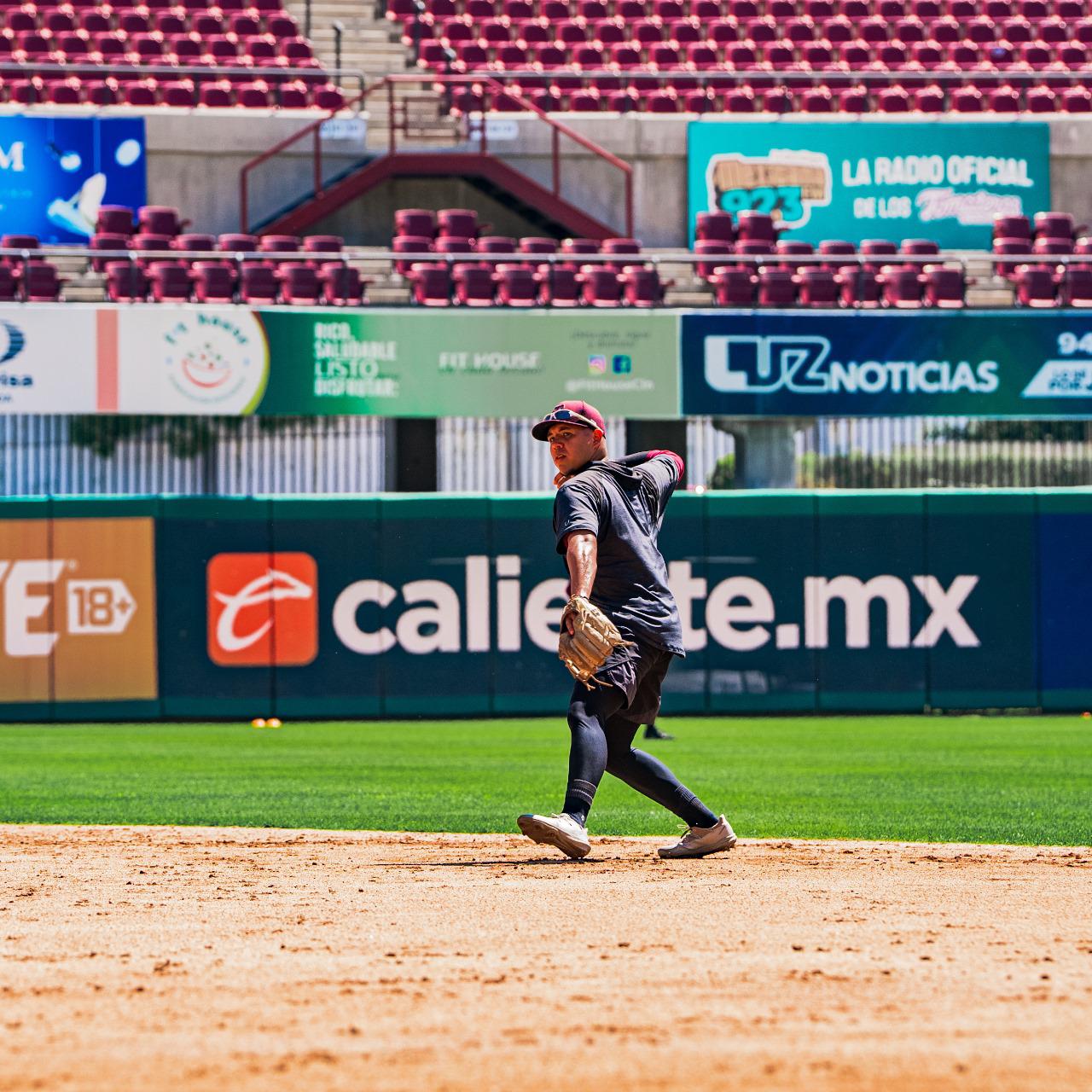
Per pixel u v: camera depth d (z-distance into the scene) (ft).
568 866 62.95
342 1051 32.73
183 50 263.08
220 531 181.16
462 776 116.98
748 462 207.72
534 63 273.95
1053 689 185.88
